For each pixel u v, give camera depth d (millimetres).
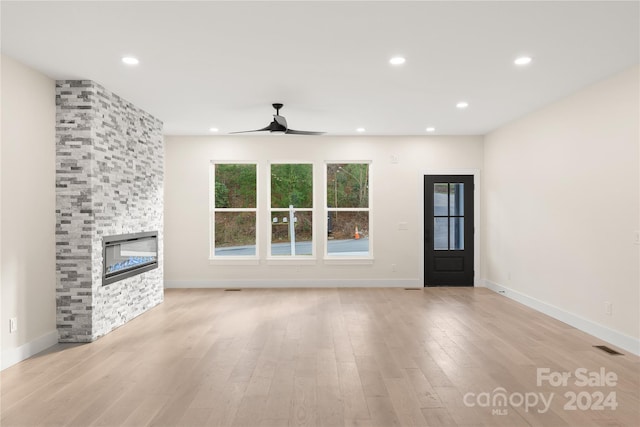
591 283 4832
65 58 3977
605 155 4598
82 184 4582
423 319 5500
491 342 4504
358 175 8086
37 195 4281
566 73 4434
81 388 3344
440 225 7992
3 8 3020
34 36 3494
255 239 8047
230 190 8094
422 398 3127
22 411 2951
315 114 6242
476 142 7945
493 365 3811
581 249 5016
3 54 3854
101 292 4766
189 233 7910
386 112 6125
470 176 7977
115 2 2943
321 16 3168
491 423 2760
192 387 3350
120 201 5254
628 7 3025
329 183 8109
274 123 5512
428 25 3318
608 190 4551
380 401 3078
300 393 3223
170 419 2826
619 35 3490
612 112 4488
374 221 7953
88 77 4512
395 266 7949
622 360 3947
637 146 4152
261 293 7336
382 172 7945
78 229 4570
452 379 3488
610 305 4520
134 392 3262
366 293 7324
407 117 6449
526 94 5207
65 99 4586
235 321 5426
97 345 4449
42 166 4359
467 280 7988
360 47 3748
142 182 5902
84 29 3371
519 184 6543
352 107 5824
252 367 3783
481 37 3539
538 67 4258
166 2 2947
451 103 5633
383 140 7965
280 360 3959
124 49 3775
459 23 3283
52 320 4496
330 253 8086
